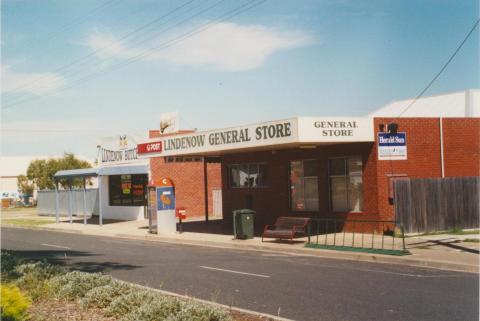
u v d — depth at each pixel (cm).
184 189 3509
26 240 2580
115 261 1652
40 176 7106
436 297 989
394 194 1967
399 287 1098
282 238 1930
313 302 981
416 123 2097
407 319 836
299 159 2397
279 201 2522
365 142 2053
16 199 8038
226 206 2931
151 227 2592
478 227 2114
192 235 2384
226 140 2233
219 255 1755
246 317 852
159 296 929
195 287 1171
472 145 2212
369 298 998
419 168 2091
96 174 3195
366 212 2062
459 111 2662
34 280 1146
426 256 1453
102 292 965
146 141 2753
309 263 1504
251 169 2748
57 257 1794
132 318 802
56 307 944
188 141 2448
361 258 1552
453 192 2072
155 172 3412
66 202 4481
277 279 1245
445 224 2045
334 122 1938
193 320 770
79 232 3016
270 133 2017
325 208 2259
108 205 3850
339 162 2214
